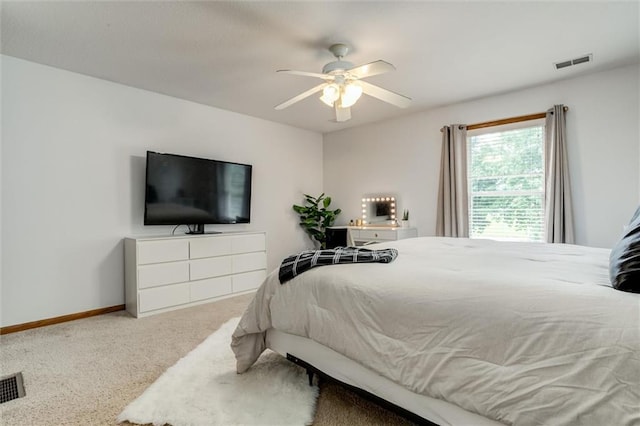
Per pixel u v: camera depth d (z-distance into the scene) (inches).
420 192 173.3
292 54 107.7
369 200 195.0
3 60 107.4
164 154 137.9
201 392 68.4
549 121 131.4
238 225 176.7
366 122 192.7
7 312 107.8
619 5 82.2
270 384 71.7
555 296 43.3
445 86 136.6
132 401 66.3
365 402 65.7
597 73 123.8
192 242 137.9
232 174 163.0
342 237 189.8
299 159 206.8
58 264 118.0
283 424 58.2
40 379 75.8
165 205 138.3
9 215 108.7
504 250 89.4
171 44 101.0
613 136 121.3
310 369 67.1
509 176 146.6
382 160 189.2
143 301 123.6
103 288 128.5
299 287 68.0
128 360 85.6
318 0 79.9
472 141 157.0
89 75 124.4
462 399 42.9
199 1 80.0
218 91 141.5
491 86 136.8
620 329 36.2
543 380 37.6
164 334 104.4
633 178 118.0
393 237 164.1
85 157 124.2
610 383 34.1
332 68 92.4
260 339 77.9
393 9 83.6
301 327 65.2
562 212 128.5
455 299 48.5
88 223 125.0
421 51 106.0
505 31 94.3
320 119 186.5
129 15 85.5
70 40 98.3
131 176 136.1
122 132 133.4
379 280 59.4
